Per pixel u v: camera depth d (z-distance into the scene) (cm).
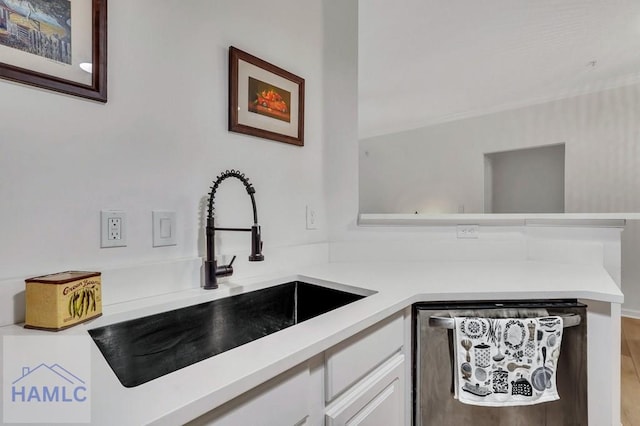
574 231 166
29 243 82
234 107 127
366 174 551
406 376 108
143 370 89
